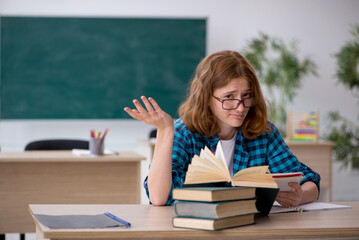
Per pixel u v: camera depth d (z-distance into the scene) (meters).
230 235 1.04
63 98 4.70
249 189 1.11
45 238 0.99
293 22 5.09
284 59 4.90
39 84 4.66
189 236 1.03
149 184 1.34
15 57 4.62
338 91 5.16
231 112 1.44
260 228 1.06
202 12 4.96
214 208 1.02
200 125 1.50
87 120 4.73
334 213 1.29
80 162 2.52
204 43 4.82
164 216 1.19
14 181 2.45
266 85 4.95
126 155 2.62
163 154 1.32
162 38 4.78
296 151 3.63
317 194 1.52
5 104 4.62
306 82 5.13
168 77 4.80
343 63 5.06
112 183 2.54
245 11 5.02
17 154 2.56
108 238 1.00
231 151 1.58
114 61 4.75
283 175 1.34
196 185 1.11
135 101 1.26
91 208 1.29
